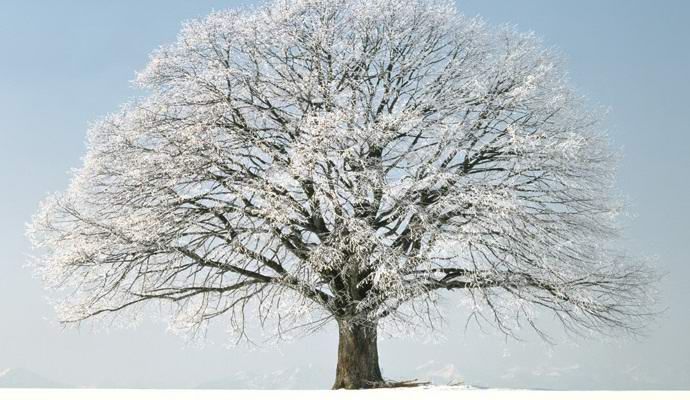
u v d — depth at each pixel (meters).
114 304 22.00
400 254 18.81
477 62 22.97
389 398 15.77
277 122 21.42
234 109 21.23
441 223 19.64
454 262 20.39
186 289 21.80
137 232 20.25
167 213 20.73
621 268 21.84
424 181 19.27
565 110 22.64
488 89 22.34
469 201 19.39
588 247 21.64
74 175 21.77
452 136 20.36
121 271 21.42
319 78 21.27
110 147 21.67
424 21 22.91
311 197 20.25
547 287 20.94
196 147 20.34
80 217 21.23
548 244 20.61
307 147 18.81
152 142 21.56
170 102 21.64
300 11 21.94
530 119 22.12
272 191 19.77
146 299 22.09
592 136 22.62
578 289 20.80
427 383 21.03
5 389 20.38
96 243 20.62
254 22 22.03
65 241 21.17
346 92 20.77
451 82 22.30
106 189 21.42
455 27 23.25
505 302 20.88
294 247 20.84
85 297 21.84
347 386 21.08
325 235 20.09
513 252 20.16
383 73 22.00
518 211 19.48
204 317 22.36
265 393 18.73
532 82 21.66
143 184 20.75
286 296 20.09
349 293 21.11
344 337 21.61
